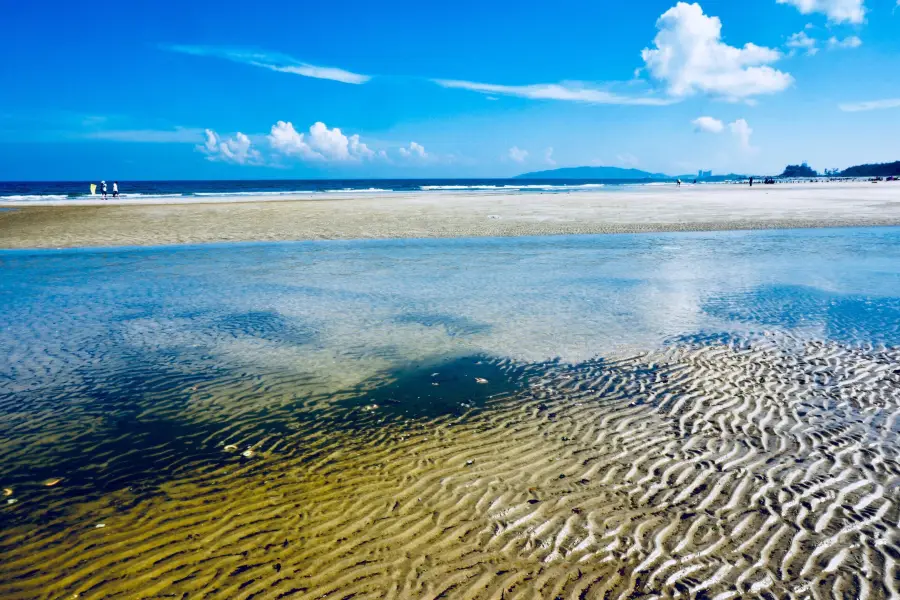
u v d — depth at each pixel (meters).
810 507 4.98
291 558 4.37
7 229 27.08
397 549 4.48
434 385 8.06
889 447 6.04
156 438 6.45
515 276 16.06
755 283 14.98
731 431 6.52
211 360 9.12
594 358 9.16
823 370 8.47
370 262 18.53
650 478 5.53
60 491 5.35
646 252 20.59
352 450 6.18
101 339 10.25
